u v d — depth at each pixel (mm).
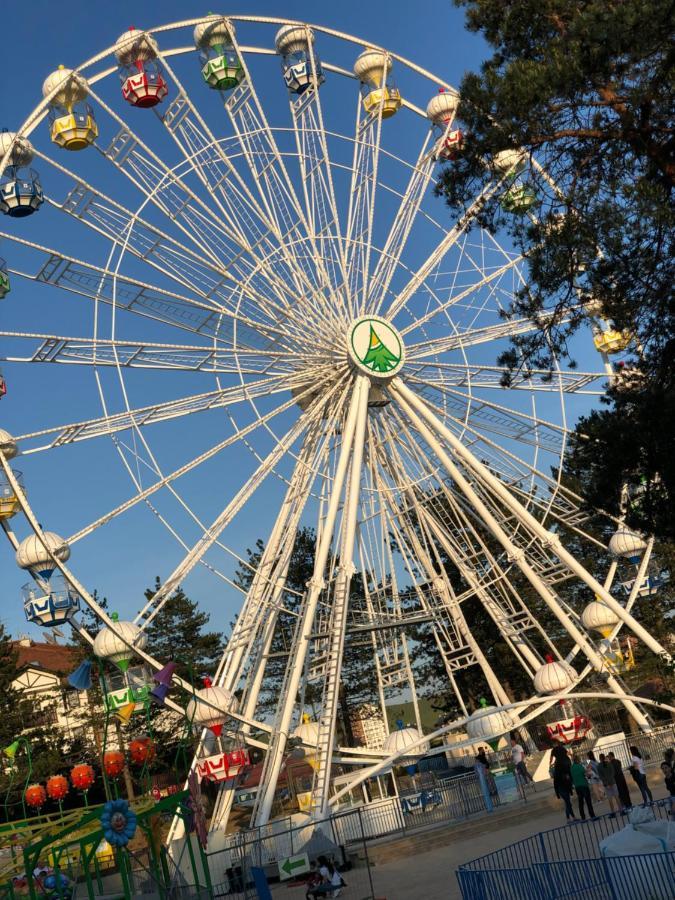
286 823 29953
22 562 33062
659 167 19625
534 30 20812
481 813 30547
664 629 56594
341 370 36250
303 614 33969
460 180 21453
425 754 34250
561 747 26000
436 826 29547
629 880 13820
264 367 35344
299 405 37375
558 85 18953
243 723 32844
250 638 33594
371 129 38375
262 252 34875
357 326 36375
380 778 37875
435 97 38375
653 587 41156
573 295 21281
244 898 22594
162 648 60344
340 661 32719
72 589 33625
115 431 32344
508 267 37531
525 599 54906
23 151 33875
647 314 20125
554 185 20516
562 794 25781
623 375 20828
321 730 31469
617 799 25422
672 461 19094
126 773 49312
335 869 22672
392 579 39125
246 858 25844
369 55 38812
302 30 37875
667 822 15398
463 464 37188
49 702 63719
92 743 56375
